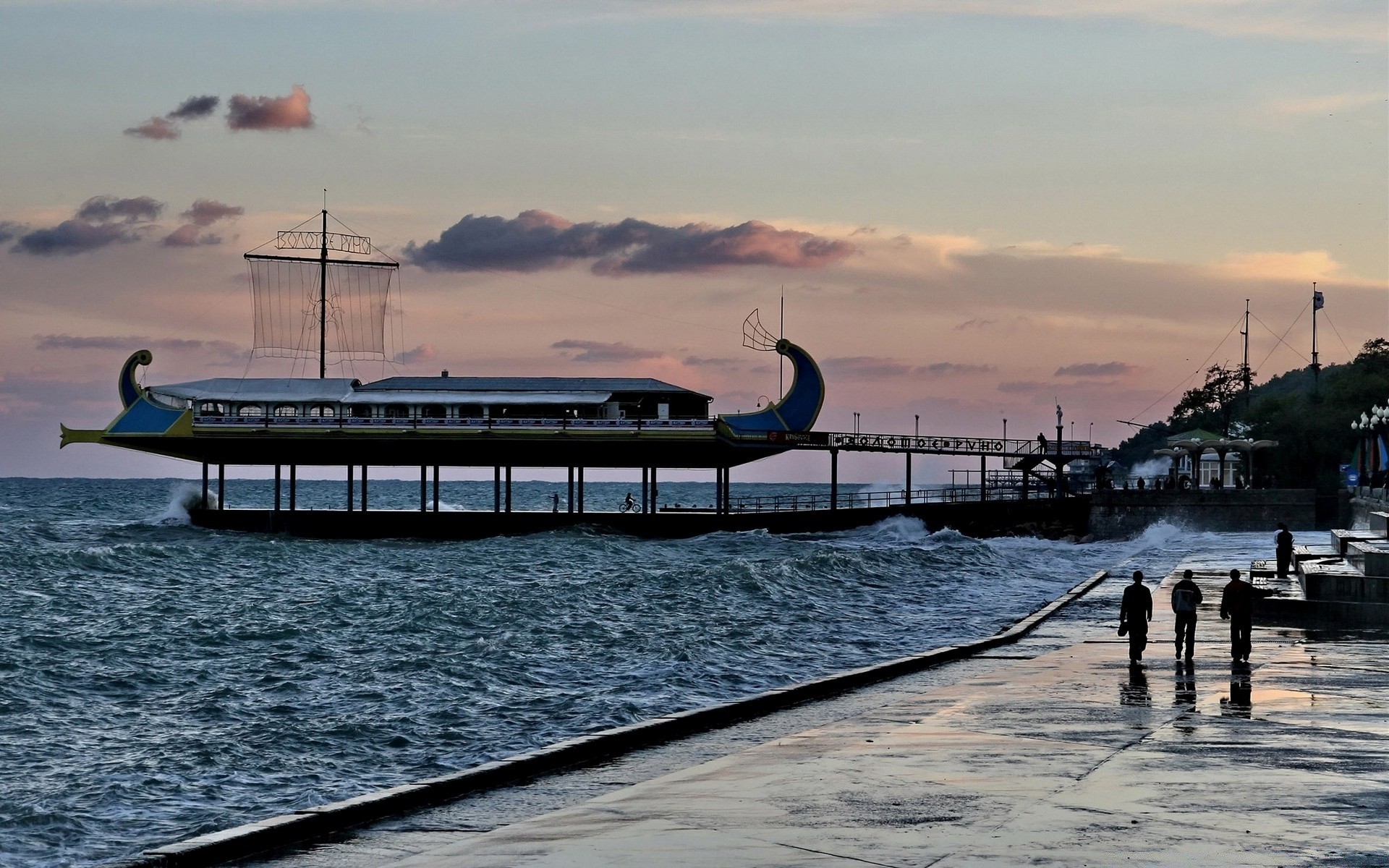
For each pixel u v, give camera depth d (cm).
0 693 3806
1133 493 12719
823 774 1923
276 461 11819
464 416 10912
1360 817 1609
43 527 12050
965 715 2511
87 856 2286
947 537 11344
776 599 6544
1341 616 4338
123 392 11200
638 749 2405
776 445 10962
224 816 2542
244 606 6234
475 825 1834
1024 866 1378
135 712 3594
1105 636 4138
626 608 6056
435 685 3938
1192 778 1862
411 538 11344
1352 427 11862
